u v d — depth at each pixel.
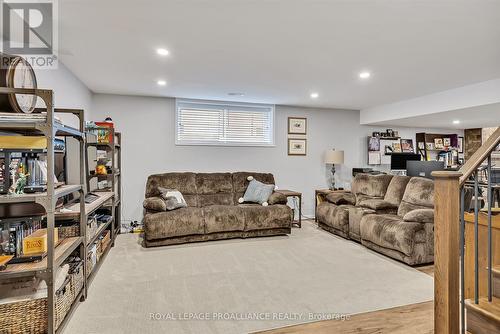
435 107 4.51
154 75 3.68
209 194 4.78
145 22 2.26
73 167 2.85
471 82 3.90
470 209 3.41
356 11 2.08
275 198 4.57
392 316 2.16
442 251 1.58
